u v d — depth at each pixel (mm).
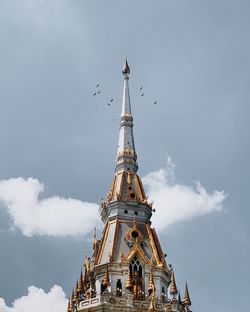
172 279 119312
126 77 147500
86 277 123500
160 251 124625
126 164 134750
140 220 127250
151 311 110812
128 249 121875
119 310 112500
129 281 115375
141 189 131875
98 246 126875
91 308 113062
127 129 140000
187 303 119562
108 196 131125
